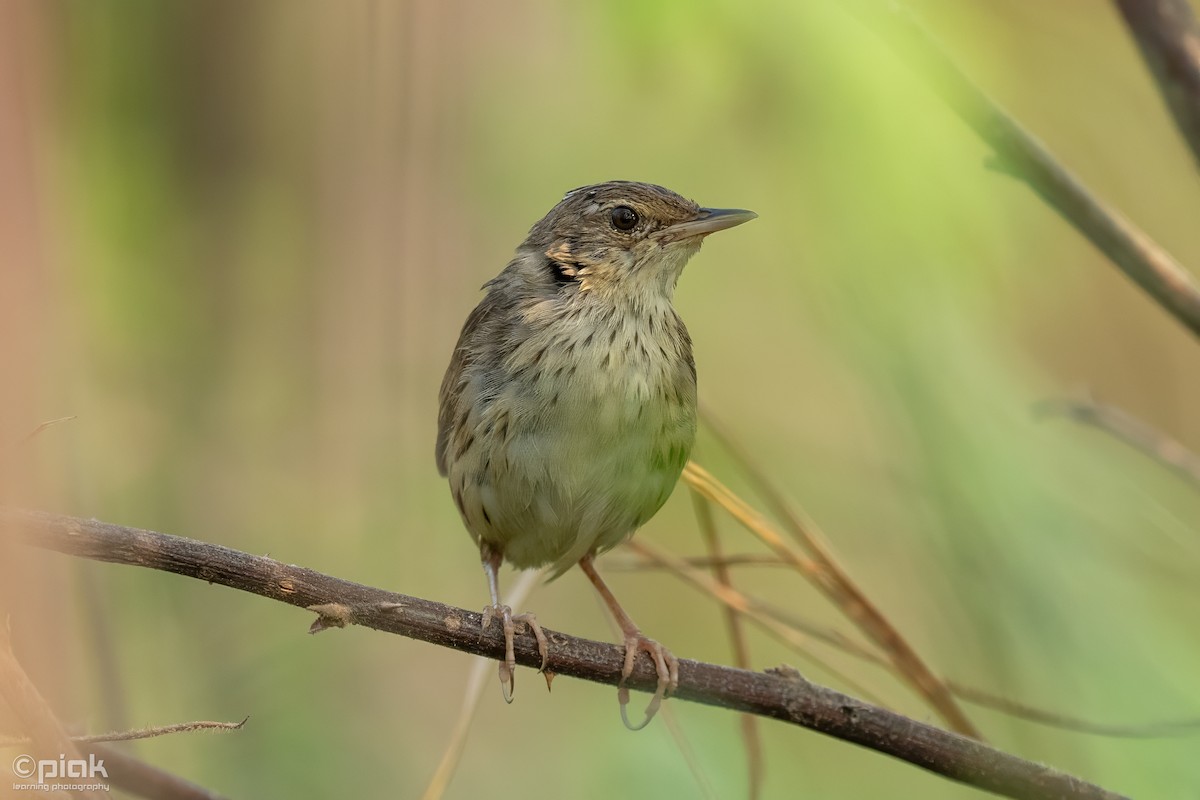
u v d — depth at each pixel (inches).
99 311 418.3
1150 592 411.8
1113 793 266.7
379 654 458.0
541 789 452.1
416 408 477.7
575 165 458.9
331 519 465.1
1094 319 488.1
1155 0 239.8
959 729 304.2
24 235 266.2
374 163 465.7
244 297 462.9
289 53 459.2
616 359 337.4
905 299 420.5
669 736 374.6
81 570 355.6
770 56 372.8
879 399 430.6
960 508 410.6
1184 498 446.6
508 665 293.4
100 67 411.8
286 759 410.0
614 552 491.2
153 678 411.2
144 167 423.2
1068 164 467.2
